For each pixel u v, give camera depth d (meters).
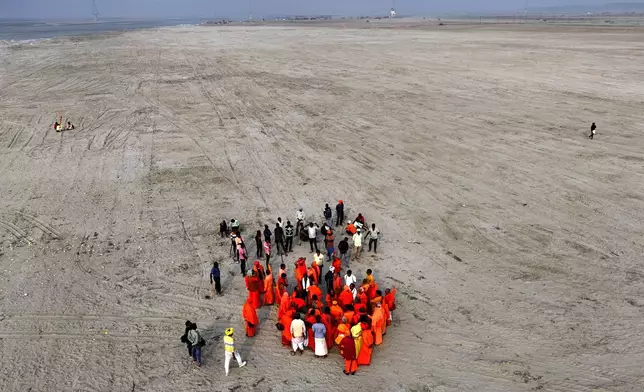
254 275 14.47
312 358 12.53
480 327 13.62
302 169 27.17
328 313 13.16
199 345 11.89
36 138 33.06
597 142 30.84
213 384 11.59
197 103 44.16
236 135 34.00
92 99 45.59
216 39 119.50
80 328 13.62
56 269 16.75
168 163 28.11
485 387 11.37
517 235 19.20
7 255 17.69
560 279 16.00
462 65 65.62
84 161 28.41
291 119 38.38
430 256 17.75
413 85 52.09
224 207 22.14
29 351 12.66
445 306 14.66
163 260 17.42
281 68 65.88
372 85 52.56
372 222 20.62
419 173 26.31
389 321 13.65
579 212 21.08
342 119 38.22
